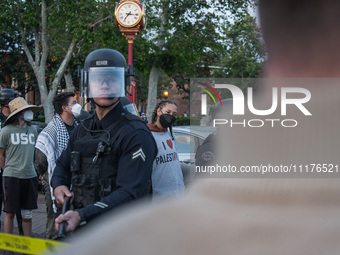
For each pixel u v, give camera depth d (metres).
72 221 1.67
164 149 3.15
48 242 0.56
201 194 0.44
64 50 18.53
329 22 0.39
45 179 3.50
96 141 2.03
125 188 1.87
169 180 3.08
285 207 0.39
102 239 0.45
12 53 31.17
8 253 3.65
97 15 16.97
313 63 0.40
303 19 0.39
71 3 16.53
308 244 0.37
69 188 2.24
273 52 0.41
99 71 2.06
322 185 0.40
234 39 14.84
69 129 3.51
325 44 0.39
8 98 5.15
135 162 1.93
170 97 39.84
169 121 3.22
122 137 1.98
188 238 0.41
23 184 4.12
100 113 2.09
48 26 18.02
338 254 0.36
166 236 0.42
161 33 16.88
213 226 0.41
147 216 0.45
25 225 4.23
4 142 4.08
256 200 0.41
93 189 2.01
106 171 2.01
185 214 0.43
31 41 30.48
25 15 17.83
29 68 32.41
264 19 0.41
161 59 16.81
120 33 16.44
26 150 4.14
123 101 3.30
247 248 0.38
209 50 17.34
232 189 0.42
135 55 16.75
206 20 16.34
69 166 2.25
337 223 0.38
